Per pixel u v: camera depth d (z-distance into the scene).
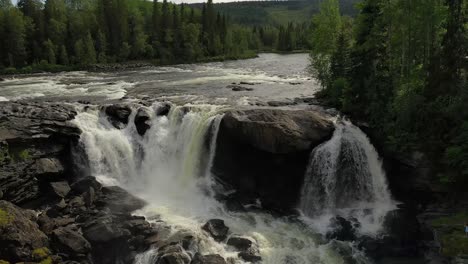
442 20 34.56
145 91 51.69
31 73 92.56
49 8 120.00
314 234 26.81
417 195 28.97
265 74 73.56
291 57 134.00
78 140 32.28
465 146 25.55
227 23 180.00
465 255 21.62
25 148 29.20
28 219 23.52
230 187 32.34
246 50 156.25
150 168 34.56
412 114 29.11
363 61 34.62
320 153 30.03
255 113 31.78
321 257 24.27
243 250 24.14
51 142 30.95
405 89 30.77
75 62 108.31
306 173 30.62
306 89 51.69
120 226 24.25
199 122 33.75
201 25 146.50
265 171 31.47
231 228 26.94
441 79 28.91
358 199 30.95
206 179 33.19
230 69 88.38
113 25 123.69
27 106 37.53
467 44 28.30
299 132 29.67
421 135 28.98
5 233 21.36
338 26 47.34
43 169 28.44
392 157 29.92
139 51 126.06
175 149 35.12
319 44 48.34
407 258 24.08
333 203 30.42
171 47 131.12
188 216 27.78
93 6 160.12
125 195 28.62
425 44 35.91
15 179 26.34
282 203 30.45
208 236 24.97
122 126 35.78
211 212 29.00
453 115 27.25
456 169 26.41
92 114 35.56
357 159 30.92
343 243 25.69
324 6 49.22
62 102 42.34
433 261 23.39
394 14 35.78
